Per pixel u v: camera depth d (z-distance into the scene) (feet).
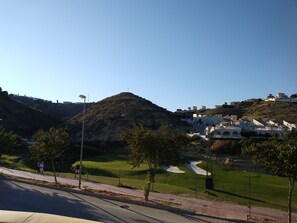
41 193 85.51
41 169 135.03
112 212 70.54
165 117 458.91
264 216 74.59
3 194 81.46
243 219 70.03
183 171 152.76
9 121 420.36
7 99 478.59
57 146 98.78
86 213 68.33
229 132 359.66
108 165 172.35
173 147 82.79
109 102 488.85
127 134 85.87
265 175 155.84
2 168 132.46
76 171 129.39
